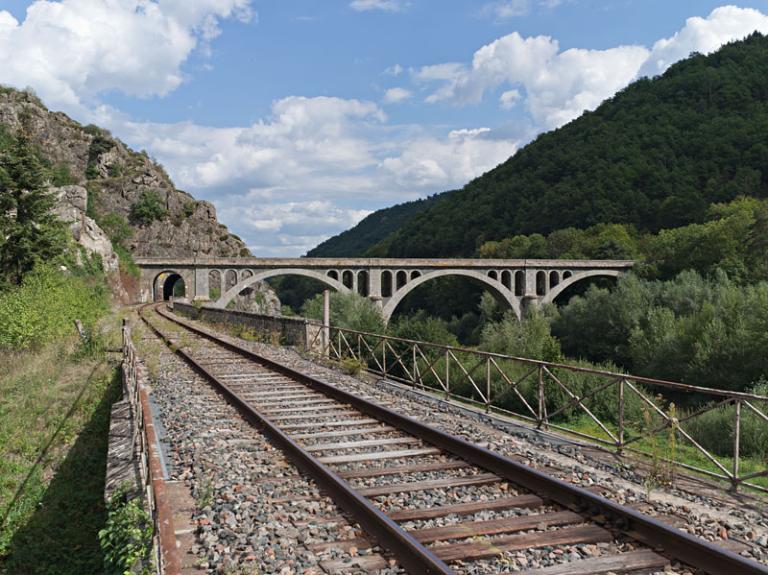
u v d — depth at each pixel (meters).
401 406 10.58
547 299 78.50
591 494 5.27
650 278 75.12
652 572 4.19
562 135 148.75
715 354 35.09
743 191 105.81
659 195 114.38
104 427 12.74
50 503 10.08
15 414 13.52
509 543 4.62
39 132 130.50
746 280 61.25
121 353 19.30
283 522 5.20
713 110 131.62
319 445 7.75
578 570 4.16
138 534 4.79
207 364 15.93
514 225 127.12
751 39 159.12
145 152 156.75
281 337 22.19
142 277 84.31
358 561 4.37
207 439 8.13
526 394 18.41
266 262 69.75
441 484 6.17
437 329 33.31
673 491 6.22
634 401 16.86
